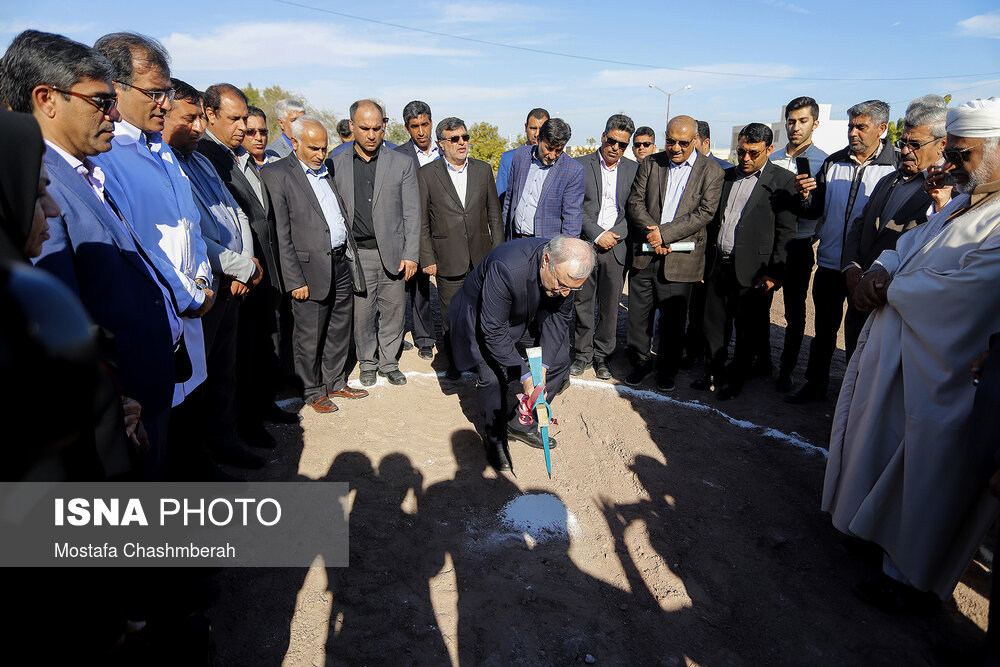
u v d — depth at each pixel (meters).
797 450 4.13
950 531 2.49
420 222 4.88
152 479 2.31
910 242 2.89
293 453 3.86
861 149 4.27
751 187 4.59
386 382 5.04
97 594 1.17
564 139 4.63
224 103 3.55
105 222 2.05
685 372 5.55
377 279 4.75
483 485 3.63
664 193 4.80
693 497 3.56
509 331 3.57
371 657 2.37
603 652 2.45
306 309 4.21
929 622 2.66
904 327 2.61
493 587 2.78
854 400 2.91
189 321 2.75
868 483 2.77
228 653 2.33
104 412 1.18
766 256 4.59
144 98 2.45
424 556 2.97
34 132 1.18
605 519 3.34
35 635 1.04
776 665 2.43
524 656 2.41
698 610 2.70
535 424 4.03
